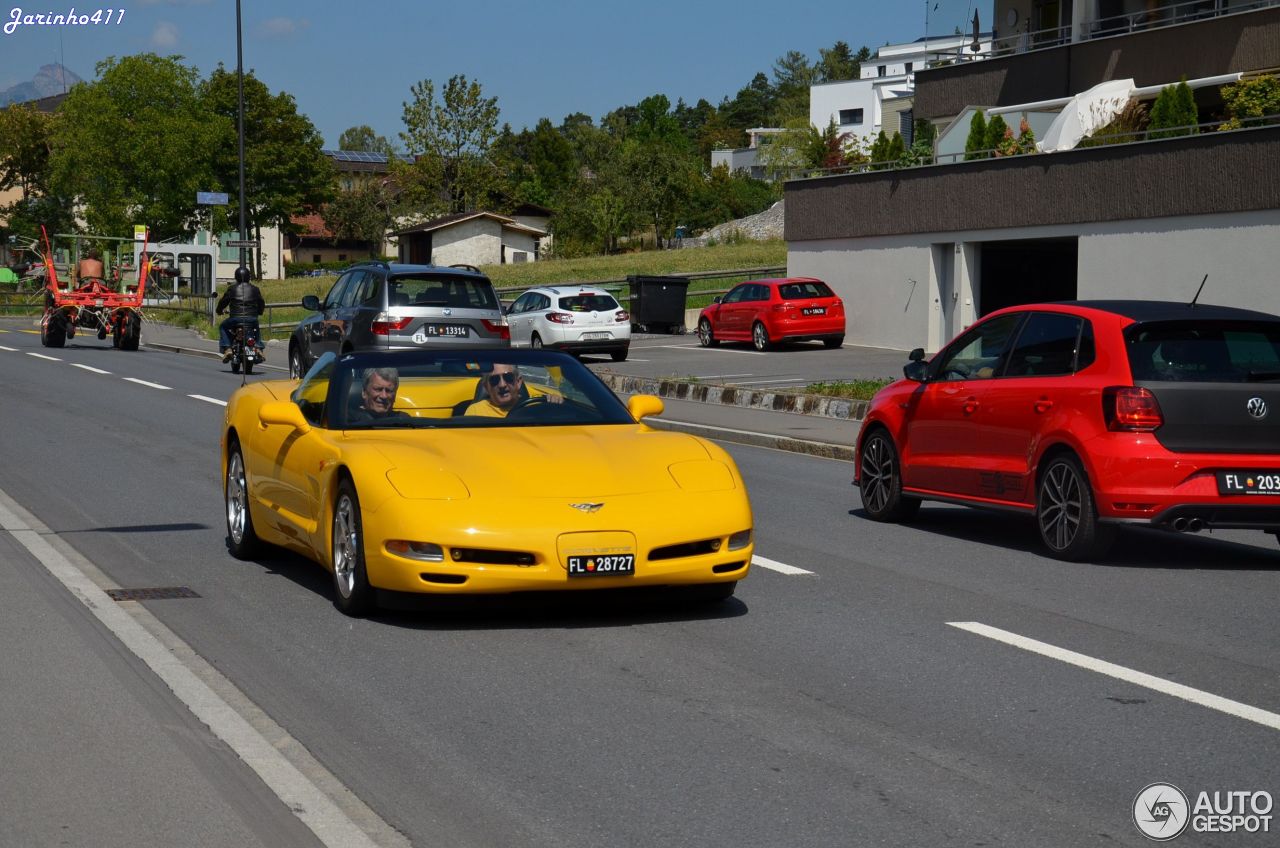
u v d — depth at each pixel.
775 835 4.29
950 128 30.69
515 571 6.75
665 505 7.03
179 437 16.36
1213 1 28.08
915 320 30.39
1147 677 6.23
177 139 67.38
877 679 6.17
